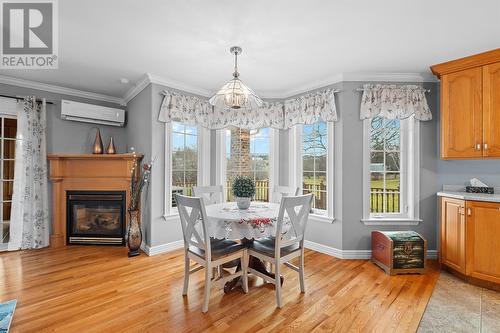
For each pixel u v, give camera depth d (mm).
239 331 1766
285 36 2293
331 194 3303
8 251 3365
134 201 3316
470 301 2172
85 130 3971
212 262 2049
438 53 2609
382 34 2254
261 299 2186
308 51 2586
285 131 3852
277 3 1830
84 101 3969
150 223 3281
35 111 3455
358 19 2025
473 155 2623
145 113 3424
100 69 3062
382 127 3316
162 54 2652
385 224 3178
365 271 2779
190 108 3549
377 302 2146
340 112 3221
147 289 2346
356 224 3191
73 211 3752
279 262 2098
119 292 2285
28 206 3436
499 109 2494
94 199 3707
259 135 4023
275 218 2186
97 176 3736
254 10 1912
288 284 2465
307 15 1975
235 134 4062
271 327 1812
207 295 1994
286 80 3410
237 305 2092
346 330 1785
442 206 2834
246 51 2584
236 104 2262
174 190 3592
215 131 3893
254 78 3348
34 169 3459
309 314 1971
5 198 3424
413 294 2283
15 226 3395
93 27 2146
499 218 2330
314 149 3639
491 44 2408
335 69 3053
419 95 3125
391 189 3301
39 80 3455
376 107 3113
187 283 2240
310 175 3674
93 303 2100
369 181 3193
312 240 3521
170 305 2082
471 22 2057
